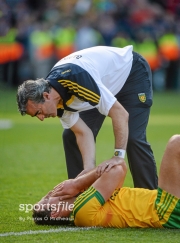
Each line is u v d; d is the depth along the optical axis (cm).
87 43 5756
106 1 6100
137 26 5941
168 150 1422
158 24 6000
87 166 1576
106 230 1433
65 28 5838
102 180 1457
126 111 1529
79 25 5869
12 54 5744
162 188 1430
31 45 5800
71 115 1600
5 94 5316
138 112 1691
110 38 5778
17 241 1351
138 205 1453
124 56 1684
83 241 1340
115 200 1466
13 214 1658
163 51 5938
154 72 6091
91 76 1500
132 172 1697
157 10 6103
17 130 3734
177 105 5041
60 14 6047
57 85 1477
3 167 2486
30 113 1474
